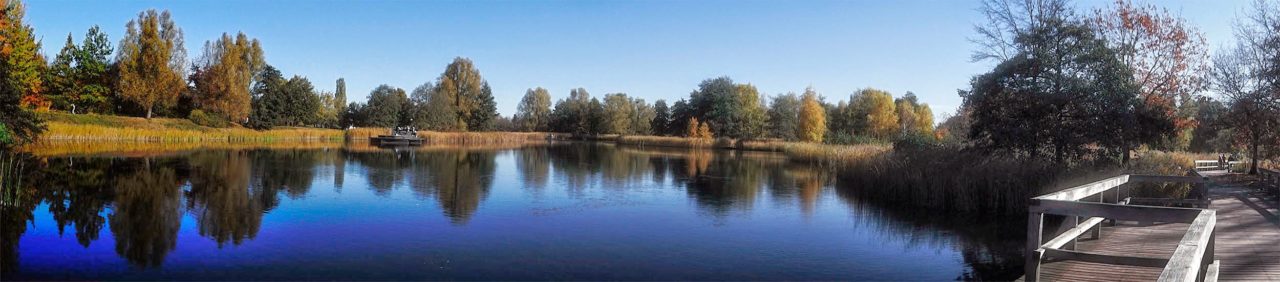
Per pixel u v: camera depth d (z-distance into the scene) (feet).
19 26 132.67
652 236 40.42
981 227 45.83
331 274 29.50
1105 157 63.41
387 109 234.99
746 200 59.72
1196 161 108.37
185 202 51.01
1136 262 19.86
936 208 55.21
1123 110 60.44
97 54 183.01
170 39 180.86
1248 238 31.91
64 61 172.55
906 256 36.29
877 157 74.79
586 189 66.64
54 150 106.32
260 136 188.34
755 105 257.96
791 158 133.69
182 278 28.14
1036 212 21.90
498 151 151.74
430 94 250.78
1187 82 78.33
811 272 32.35
